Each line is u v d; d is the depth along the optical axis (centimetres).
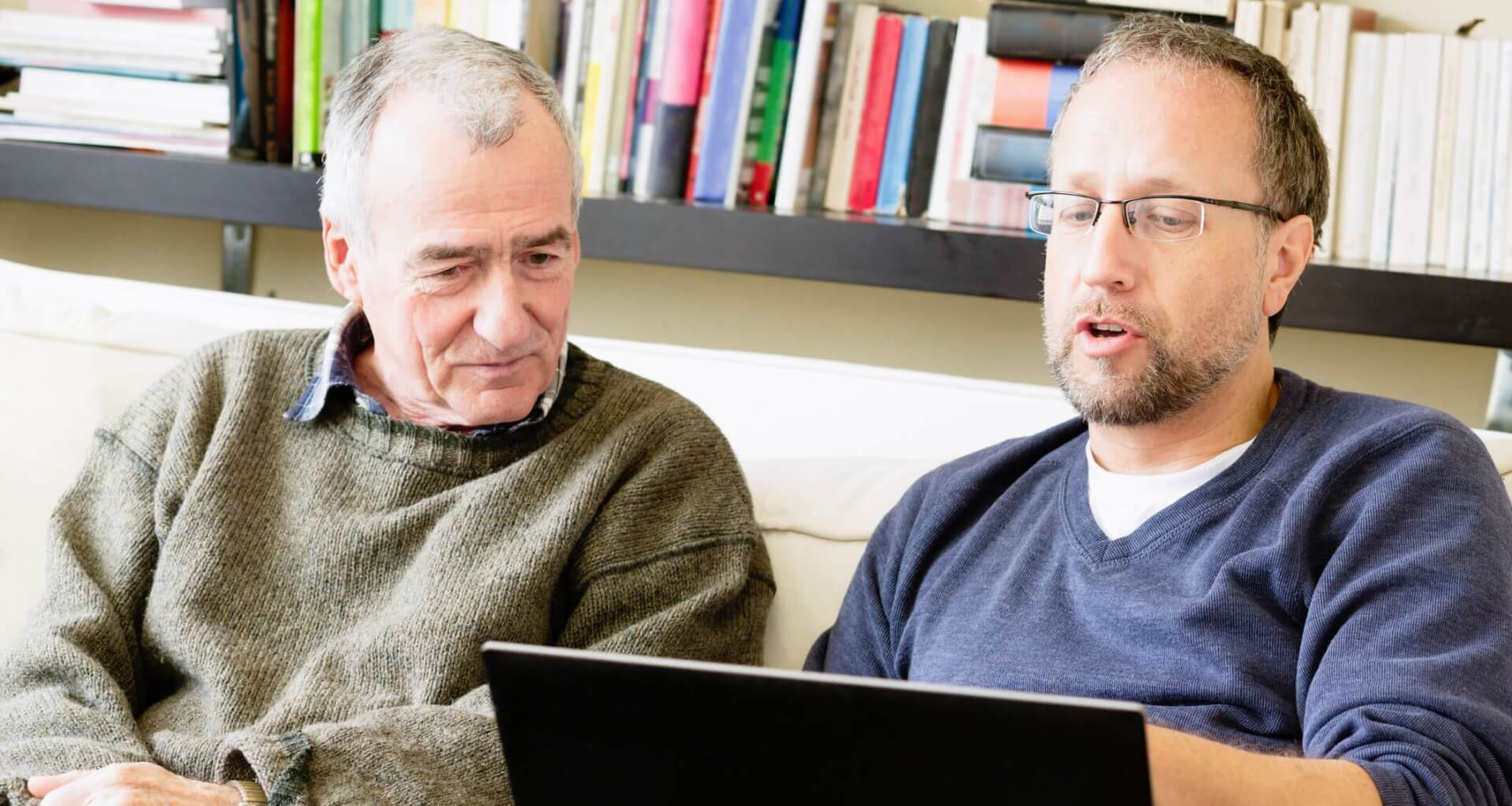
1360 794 95
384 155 133
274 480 140
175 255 247
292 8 216
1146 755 74
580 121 206
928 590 133
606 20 203
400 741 119
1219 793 95
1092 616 120
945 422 154
